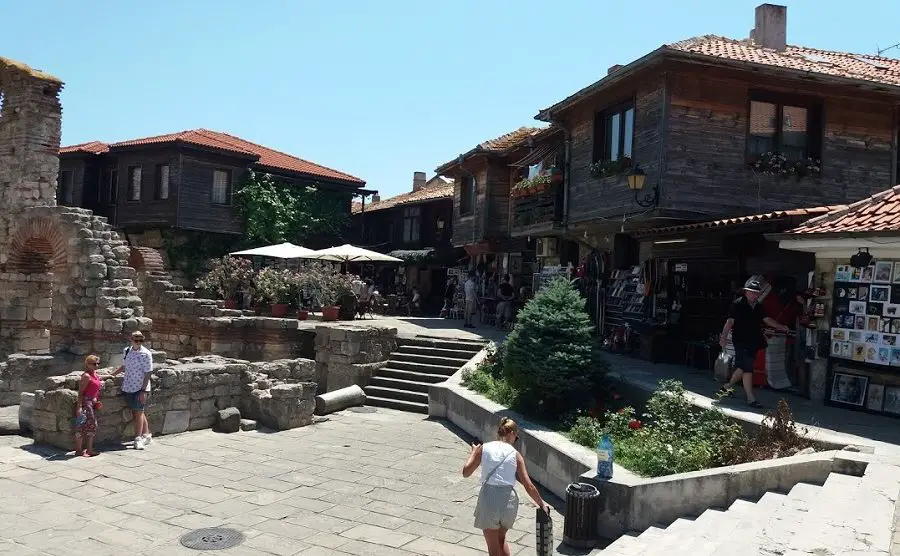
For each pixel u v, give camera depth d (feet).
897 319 30.07
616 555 19.84
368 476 31.45
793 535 16.49
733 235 41.86
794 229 33.76
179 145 96.12
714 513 21.88
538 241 72.64
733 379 32.83
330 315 73.77
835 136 50.98
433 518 25.95
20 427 36.01
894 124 52.26
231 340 58.44
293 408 41.86
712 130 48.42
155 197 99.25
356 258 81.66
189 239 100.53
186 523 24.31
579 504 23.68
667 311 49.57
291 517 25.44
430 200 111.14
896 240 28.63
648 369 44.09
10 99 58.23
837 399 32.14
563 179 62.39
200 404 40.09
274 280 73.67
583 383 35.14
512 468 19.61
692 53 45.27
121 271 51.21
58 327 50.70
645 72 49.06
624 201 51.83
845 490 19.75
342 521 25.23
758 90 49.60
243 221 104.88
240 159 104.53
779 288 39.65
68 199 109.40
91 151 107.45
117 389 35.35
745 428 27.78
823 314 33.35
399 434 40.88
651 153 48.78
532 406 36.50
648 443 27.66
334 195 118.42
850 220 32.22
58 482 28.27
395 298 100.68
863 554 14.73
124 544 22.09
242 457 34.06
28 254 56.18
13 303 55.93
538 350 35.55
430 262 106.83
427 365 53.98
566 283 38.52
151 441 36.17
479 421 39.09
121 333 48.96
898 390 29.86
